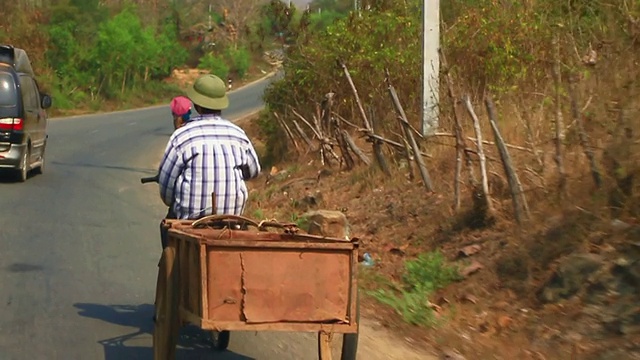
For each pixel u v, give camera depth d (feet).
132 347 25.39
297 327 20.30
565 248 28.48
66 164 75.97
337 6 150.00
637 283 25.29
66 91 173.37
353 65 58.49
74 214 48.49
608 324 24.72
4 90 59.36
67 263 35.91
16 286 31.83
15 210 48.75
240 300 19.95
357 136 57.21
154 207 52.90
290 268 20.22
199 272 19.89
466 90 44.78
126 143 100.78
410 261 33.55
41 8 186.91
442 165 41.39
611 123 31.73
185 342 26.35
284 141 69.41
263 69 238.48
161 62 204.44
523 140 37.96
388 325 28.35
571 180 31.09
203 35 243.81
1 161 59.06
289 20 74.69
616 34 34.78
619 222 27.66
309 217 38.55
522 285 28.53
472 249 32.22
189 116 26.81
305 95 66.03
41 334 26.30
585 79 35.96
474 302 29.04
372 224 39.40
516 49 47.52
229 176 24.26
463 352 25.67
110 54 186.50
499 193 35.12
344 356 21.83
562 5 43.75
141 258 37.40
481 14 52.26
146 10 237.66
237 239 21.71
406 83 54.65
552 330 25.71
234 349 25.84
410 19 61.26
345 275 20.57
